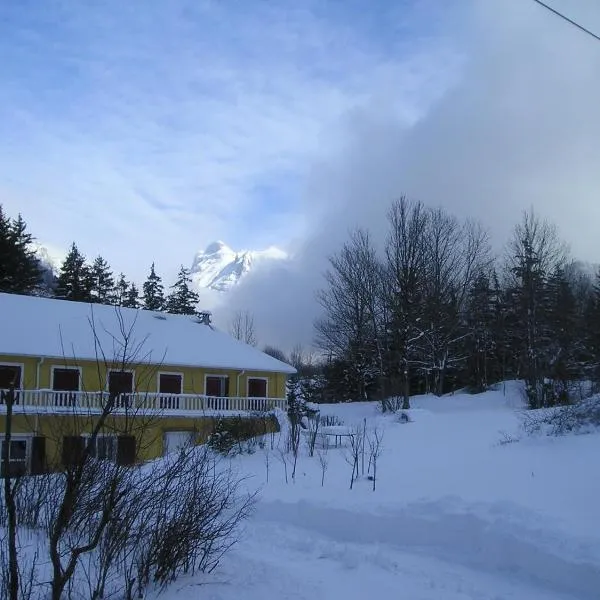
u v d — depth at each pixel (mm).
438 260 52312
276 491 13297
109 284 75500
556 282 53062
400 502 10945
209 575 6977
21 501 8273
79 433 6887
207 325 41844
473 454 16219
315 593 6676
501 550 8211
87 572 6477
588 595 6906
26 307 34750
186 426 31656
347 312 55375
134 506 7070
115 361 6973
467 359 56875
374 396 56031
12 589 4871
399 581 7445
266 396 38219
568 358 45688
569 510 9531
